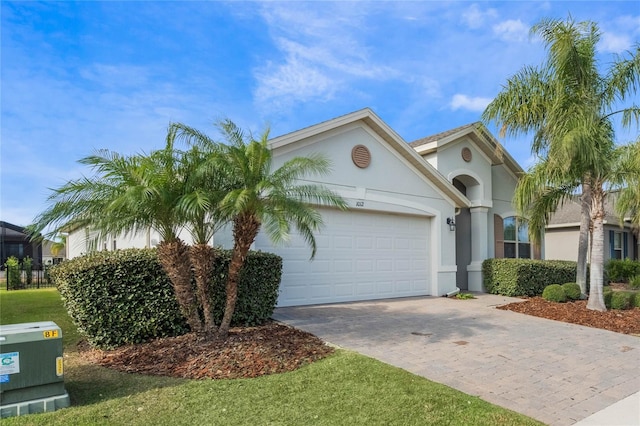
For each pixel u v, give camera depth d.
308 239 6.96
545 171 10.45
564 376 5.55
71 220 5.66
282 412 4.14
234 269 6.45
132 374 5.28
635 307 10.59
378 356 6.15
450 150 14.49
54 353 4.26
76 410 4.17
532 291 13.49
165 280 6.98
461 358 6.20
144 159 5.96
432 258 13.18
